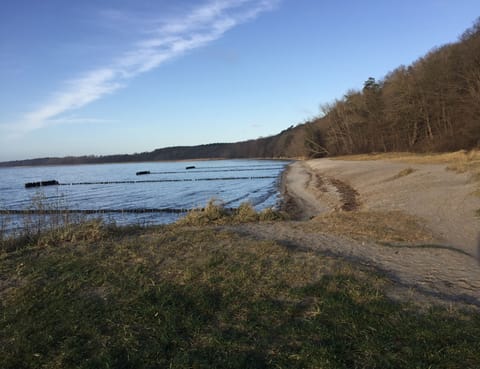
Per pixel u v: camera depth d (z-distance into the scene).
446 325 3.85
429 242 7.68
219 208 11.27
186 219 10.44
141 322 4.20
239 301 4.68
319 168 51.41
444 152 41.91
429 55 53.97
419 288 5.13
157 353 3.62
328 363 3.30
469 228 8.78
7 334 4.06
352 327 3.92
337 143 79.19
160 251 6.78
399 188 18.12
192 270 5.70
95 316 4.37
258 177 53.22
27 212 11.59
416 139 54.97
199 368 3.35
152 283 5.26
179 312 4.39
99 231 8.33
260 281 5.28
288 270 5.66
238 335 3.89
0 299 4.94
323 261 6.04
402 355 3.40
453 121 45.59
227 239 7.63
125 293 4.96
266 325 4.08
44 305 4.69
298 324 4.06
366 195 19.69
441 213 10.71
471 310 4.27
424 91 49.94
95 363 3.49
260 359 3.46
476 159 26.17
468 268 6.00
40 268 5.95
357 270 5.62
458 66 44.78
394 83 57.41
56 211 10.23
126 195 35.44
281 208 20.67
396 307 4.33
